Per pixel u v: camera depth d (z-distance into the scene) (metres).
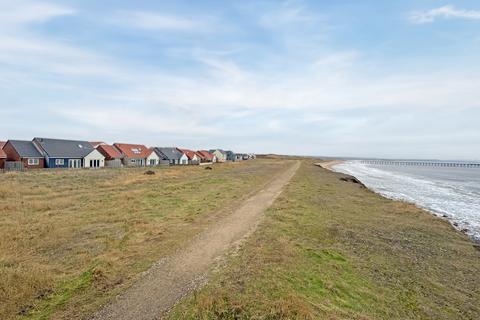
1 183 34.47
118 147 83.94
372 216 27.34
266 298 10.05
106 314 9.26
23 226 17.80
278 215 22.55
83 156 69.12
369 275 14.34
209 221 19.97
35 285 10.77
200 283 11.16
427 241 21.33
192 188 34.69
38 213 21.39
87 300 10.05
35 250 14.42
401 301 12.30
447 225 27.36
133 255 13.91
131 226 18.41
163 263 13.02
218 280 11.32
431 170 166.12
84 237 16.48
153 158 91.50
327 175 70.62
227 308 9.44
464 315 11.84
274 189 36.66
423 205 41.22
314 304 10.34
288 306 9.48
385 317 10.83
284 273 12.38
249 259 13.46
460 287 14.37
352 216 26.19
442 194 54.19
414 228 24.59
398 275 14.87
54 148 64.94
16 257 13.38
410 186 67.25
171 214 21.72
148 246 15.09
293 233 18.64
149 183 39.12
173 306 9.64
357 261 15.80
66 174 48.84
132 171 59.00
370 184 67.50
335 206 29.70
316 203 29.92
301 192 35.91
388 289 13.20
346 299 11.56
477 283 14.98
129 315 9.20
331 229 20.97
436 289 13.86
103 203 25.05
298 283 11.80
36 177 43.03
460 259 18.28
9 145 60.16
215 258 13.62
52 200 25.92
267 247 15.23
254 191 34.09
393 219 27.03
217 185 37.84
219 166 83.56
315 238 18.56
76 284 11.13
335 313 10.09
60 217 20.36
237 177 49.34
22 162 58.94
